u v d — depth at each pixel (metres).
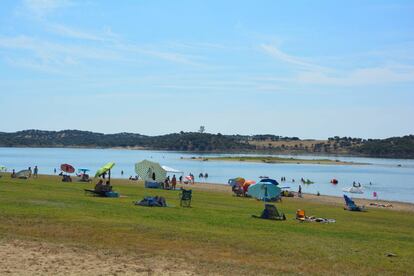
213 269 13.13
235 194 51.69
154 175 46.72
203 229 20.16
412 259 16.52
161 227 19.72
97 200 30.83
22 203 25.41
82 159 185.88
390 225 29.61
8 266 12.12
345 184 94.69
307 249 17.02
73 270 12.13
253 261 14.60
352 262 15.36
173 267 13.06
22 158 182.75
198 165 164.38
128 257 13.91
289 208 38.09
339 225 26.56
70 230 17.70
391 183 100.25
